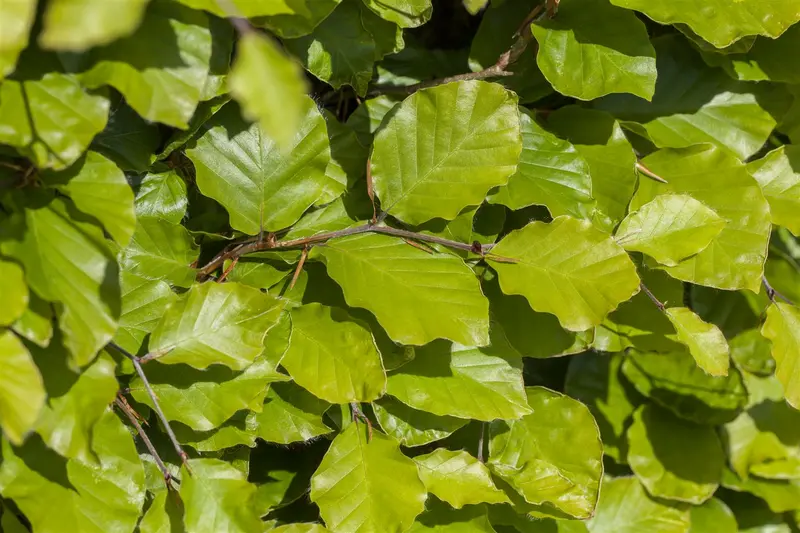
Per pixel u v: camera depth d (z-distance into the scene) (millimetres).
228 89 1135
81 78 1093
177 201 1181
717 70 1254
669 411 1314
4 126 1086
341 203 1196
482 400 1178
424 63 1261
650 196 1224
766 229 1207
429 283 1155
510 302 1208
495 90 1172
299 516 1228
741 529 1345
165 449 1163
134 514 1120
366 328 1152
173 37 1097
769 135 1264
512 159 1176
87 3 1032
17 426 1080
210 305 1133
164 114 1095
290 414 1169
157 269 1164
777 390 1326
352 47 1181
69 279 1094
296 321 1158
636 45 1186
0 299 1082
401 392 1176
